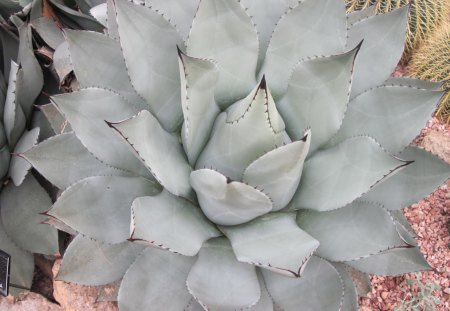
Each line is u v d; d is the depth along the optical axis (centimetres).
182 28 113
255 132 97
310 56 110
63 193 103
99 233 105
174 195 105
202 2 102
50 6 153
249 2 114
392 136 109
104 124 108
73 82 145
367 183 98
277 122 99
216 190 95
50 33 146
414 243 107
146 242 92
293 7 112
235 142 99
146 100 108
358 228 103
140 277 105
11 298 133
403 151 111
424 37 177
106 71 114
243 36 106
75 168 113
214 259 103
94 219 105
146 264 105
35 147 111
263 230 102
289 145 92
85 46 112
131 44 103
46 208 131
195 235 101
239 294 99
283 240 99
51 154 112
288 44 110
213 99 104
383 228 100
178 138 110
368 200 110
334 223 105
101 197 106
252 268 102
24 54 132
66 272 110
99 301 122
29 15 149
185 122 101
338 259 102
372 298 132
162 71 107
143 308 104
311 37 109
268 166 96
